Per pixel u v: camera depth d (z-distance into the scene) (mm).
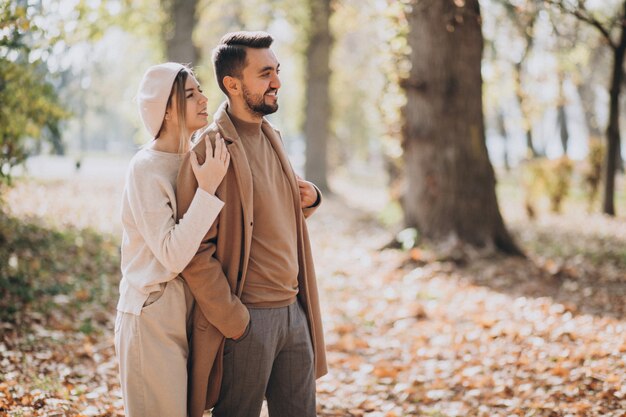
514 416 4117
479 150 9797
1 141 5828
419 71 9773
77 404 3953
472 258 9266
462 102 9727
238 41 2768
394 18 9414
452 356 5500
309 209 3121
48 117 6688
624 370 4543
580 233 12680
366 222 15375
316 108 23062
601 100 34781
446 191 9750
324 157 23188
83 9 6434
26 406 3777
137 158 2715
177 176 2691
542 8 9039
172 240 2523
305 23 21375
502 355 5348
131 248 2713
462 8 7906
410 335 6258
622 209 18312
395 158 13539
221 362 2719
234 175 2705
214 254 2746
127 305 2666
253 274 2775
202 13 18719
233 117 2836
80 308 6305
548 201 18547
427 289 8055
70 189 15984
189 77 2773
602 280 8211
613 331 5699
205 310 2635
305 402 2943
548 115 41438
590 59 21047
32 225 8656
